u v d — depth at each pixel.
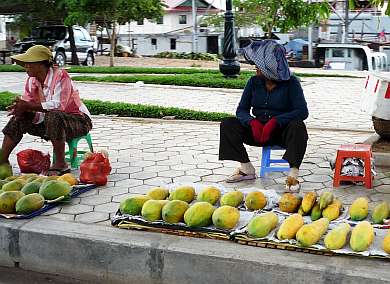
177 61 29.22
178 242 3.88
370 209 4.56
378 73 6.59
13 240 4.20
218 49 41.25
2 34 31.56
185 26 43.56
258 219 3.85
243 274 3.62
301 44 34.03
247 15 26.47
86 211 4.60
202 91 14.33
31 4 24.30
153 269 3.85
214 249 3.75
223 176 5.72
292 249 3.71
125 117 9.70
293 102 5.30
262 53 5.22
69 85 5.66
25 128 5.66
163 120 9.40
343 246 3.64
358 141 7.50
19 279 4.08
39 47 5.57
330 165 6.02
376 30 36.19
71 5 22.41
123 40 43.94
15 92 14.24
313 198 4.21
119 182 5.50
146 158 6.56
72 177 5.14
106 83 16.19
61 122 5.54
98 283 4.01
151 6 25.36
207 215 3.99
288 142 5.11
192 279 3.76
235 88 14.46
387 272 3.39
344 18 33.38
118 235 4.02
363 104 6.55
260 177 5.57
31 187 4.68
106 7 22.47
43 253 4.13
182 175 5.77
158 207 4.11
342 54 29.08
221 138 5.43
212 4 40.84
